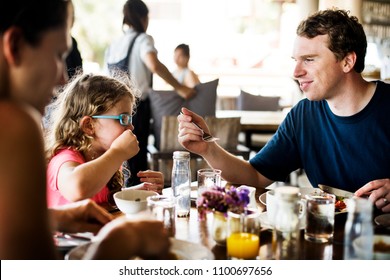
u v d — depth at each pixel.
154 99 3.52
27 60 0.74
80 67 2.78
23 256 0.64
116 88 1.66
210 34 9.08
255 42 8.98
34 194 0.65
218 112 4.67
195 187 1.73
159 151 3.35
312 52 1.71
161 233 0.88
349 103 1.77
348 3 5.16
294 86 5.79
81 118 1.62
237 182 1.83
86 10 9.32
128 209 1.33
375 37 5.18
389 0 5.23
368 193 1.47
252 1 8.89
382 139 1.76
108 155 1.46
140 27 3.48
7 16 0.71
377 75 5.11
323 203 1.17
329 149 1.85
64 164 1.49
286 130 1.95
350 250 1.04
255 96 5.18
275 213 1.09
